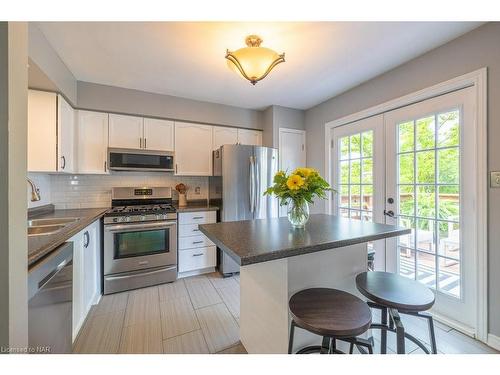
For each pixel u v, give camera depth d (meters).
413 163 2.16
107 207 2.93
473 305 1.74
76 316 1.68
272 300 1.30
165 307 2.17
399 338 1.01
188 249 2.87
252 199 2.98
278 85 2.66
